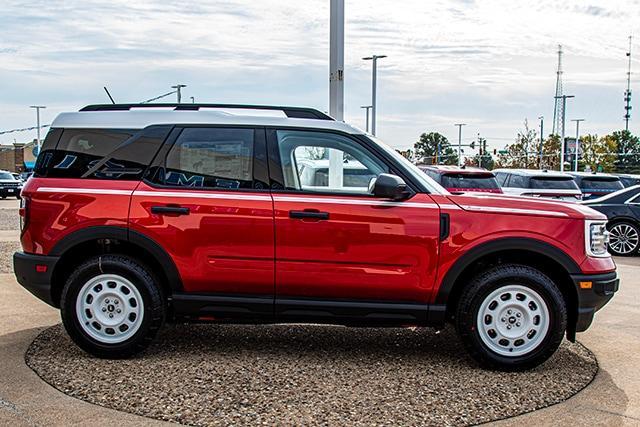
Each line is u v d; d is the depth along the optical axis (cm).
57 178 523
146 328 509
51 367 493
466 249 498
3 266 976
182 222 506
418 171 533
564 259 498
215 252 506
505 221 500
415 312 504
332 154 532
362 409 420
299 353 542
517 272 496
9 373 479
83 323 512
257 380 471
